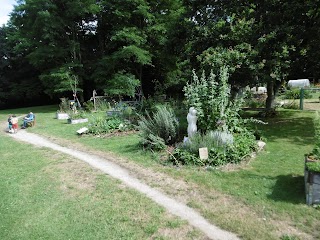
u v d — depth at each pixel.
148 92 30.48
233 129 8.43
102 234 4.45
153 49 26.02
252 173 6.35
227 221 4.52
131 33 23.28
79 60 26.94
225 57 11.77
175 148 8.22
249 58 11.45
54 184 6.65
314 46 11.38
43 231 4.66
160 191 5.84
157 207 5.16
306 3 11.23
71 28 26.72
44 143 11.48
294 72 12.55
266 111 14.91
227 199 5.26
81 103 27.42
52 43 24.91
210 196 5.43
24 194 6.18
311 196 4.78
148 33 25.38
